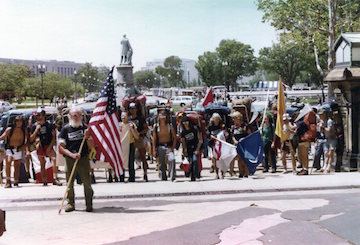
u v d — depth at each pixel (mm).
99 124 9820
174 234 7535
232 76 128625
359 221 8008
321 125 13398
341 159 13789
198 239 7250
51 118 17719
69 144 9227
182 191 10711
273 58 110562
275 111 15500
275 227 7809
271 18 33938
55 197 10430
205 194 10648
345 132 13664
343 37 13820
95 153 10102
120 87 45969
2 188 11742
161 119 12625
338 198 9891
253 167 12523
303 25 33594
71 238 7395
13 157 12047
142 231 7738
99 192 10758
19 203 10102
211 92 20375
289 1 33062
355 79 13211
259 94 48969
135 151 13023
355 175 12422
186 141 12367
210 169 14711
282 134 13156
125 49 45562
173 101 63031
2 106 49219
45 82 94000
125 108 13562
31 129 12922
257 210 8992
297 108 19375
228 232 7598
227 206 9391
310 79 120625
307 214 8602
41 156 12438
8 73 91000
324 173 13195
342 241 6988
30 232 7766
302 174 12836
